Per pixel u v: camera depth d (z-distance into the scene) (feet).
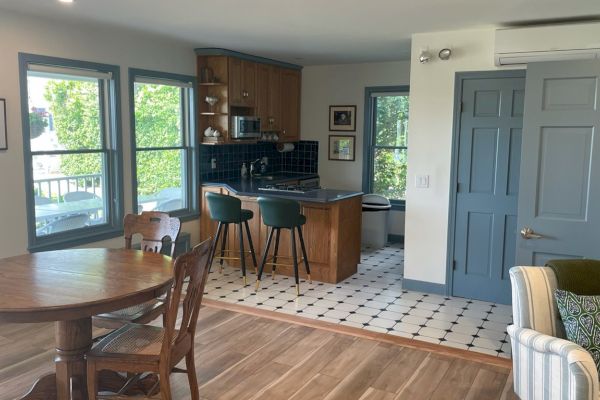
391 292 16.76
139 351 8.30
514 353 8.95
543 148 12.25
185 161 20.22
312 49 19.61
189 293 8.50
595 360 7.77
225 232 18.51
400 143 24.03
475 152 15.74
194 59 19.81
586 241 12.03
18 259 10.11
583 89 11.78
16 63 13.75
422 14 13.35
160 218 11.69
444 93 15.89
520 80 14.93
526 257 12.61
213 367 11.24
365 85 23.90
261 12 13.35
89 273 9.11
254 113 21.94
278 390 10.32
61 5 12.80
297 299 15.89
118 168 16.98
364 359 11.76
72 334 8.70
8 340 12.44
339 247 17.60
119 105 16.80
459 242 16.22
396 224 24.48
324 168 25.39
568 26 13.65
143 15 13.87
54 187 15.35
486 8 12.65
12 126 13.79
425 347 12.44
